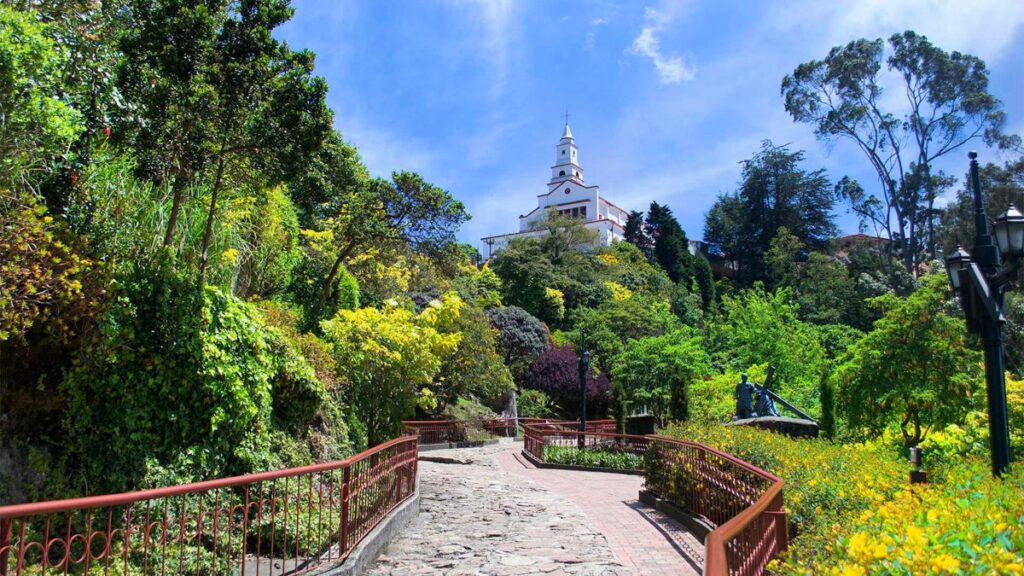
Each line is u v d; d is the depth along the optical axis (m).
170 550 6.02
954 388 13.39
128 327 6.61
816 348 37.34
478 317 26.97
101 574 5.26
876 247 63.78
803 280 61.50
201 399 7.02
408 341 12.62
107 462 6.22
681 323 53.00
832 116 53.03
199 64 7.83
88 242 6.64
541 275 53.09
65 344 6.35
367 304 24.45
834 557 3.47
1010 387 12.33
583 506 10.38
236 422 7.23
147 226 7.66
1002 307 7.56
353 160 21.58
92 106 7.61
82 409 6.25
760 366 32.97
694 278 67.38
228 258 9.56
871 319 53.78
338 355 11.86
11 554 5.19
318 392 8.80
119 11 8.77
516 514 9.28
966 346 14.66
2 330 5.54
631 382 33.59
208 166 8.30
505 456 22.45
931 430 14.37
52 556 5.52
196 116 7.62
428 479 13.11
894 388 13.89
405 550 7.05
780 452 8.21
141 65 7.68
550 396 37.66
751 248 76.12
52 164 6.50
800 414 17.52
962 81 48.62
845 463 7.32
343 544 5.97
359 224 20.34
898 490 5.99
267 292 14.55
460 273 40.69
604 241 80.75
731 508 7.30
